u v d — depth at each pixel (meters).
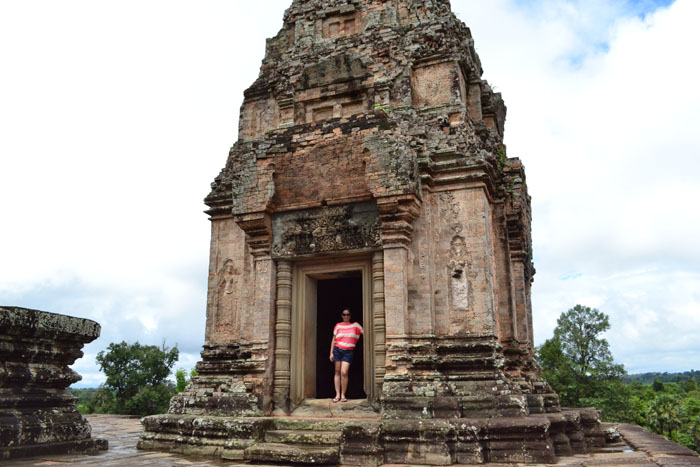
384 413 10.48
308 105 15.09
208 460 9.75
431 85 14.10
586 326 62.19
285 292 12.71
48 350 8.89
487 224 12.53
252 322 13.52
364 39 14.98
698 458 9.66
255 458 9.38
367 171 11.94
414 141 12.84
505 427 9.35
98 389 53.91
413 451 9.27
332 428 9.78
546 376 57.88
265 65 16.59
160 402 48.88
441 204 12.62
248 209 12.84
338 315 16.67
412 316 11.80
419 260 12.09
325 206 12.69
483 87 16.56
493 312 12.17
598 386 57.72
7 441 8.14
